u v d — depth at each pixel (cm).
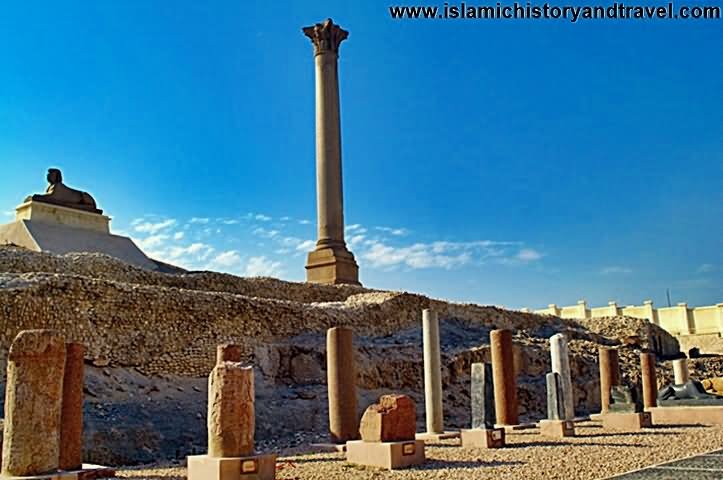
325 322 2720
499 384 1988
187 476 1142
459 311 3531
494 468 1183
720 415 1939
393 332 3069
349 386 1641
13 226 3269
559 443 1569
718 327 6450
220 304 2333
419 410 2392
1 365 1753
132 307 2081
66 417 1213
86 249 3325
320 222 3853
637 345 4081
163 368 2073
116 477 1203
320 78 3997
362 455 1278
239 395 1081
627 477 1041
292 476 1154
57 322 1903
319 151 3909
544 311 7275
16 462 938
